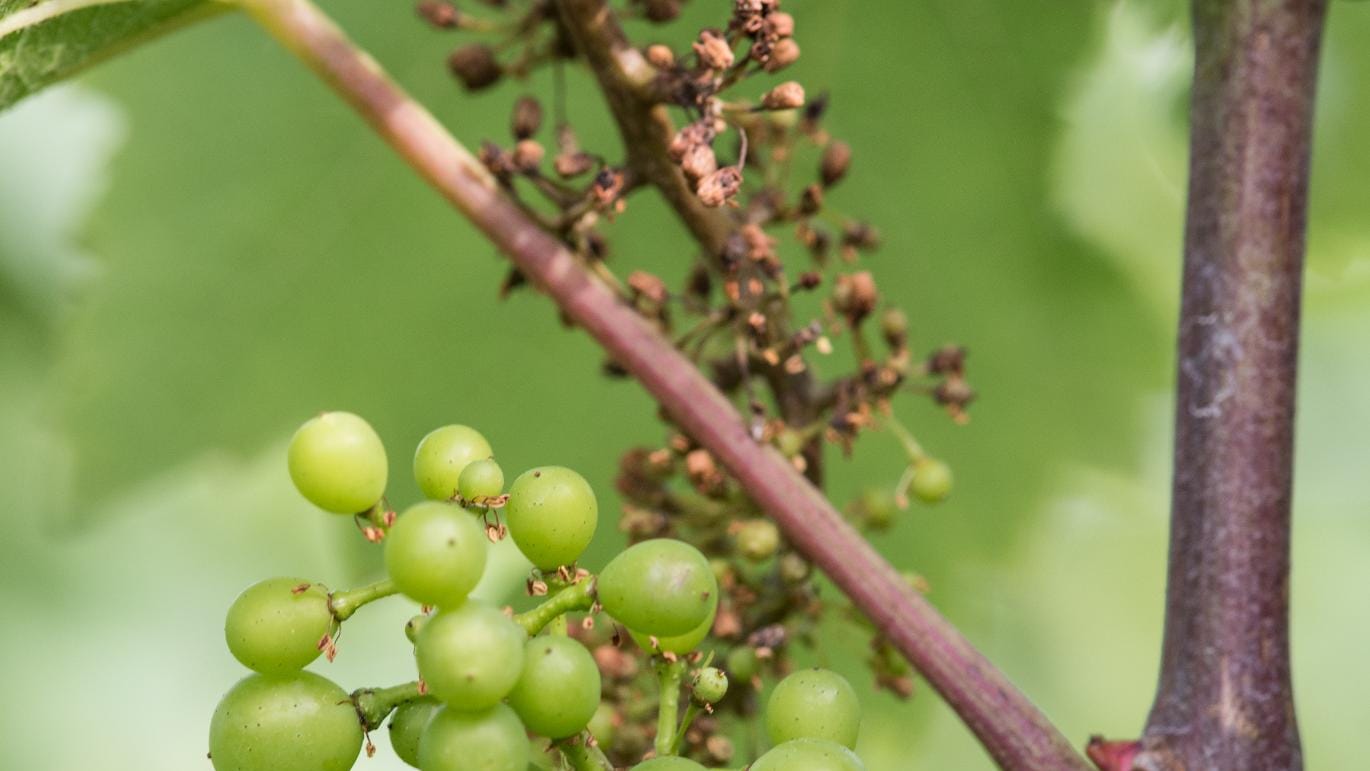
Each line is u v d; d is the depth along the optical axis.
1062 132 0.52
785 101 0.37
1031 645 0.63
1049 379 0.54
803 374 0.40
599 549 0.53
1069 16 0.52
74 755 0.73
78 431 0.50
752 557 0.39
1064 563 0.59
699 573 0.34
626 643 0.39
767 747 0.42
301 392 0.52
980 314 0.54
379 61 0.52
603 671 0.39
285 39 0.40
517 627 0.33
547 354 0.54
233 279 0.52
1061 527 0.54
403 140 0.39
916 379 0.53
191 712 0.75
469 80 0.41
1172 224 0.54
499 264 0.53
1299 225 0.37
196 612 0.74
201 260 0.51
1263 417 0.37
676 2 0.40
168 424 0.51
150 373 0.51
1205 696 0.37
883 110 0.52
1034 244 0.53
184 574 0.73
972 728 0.37
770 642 0.39
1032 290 0.53
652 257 0.54
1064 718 0.63
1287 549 0.37
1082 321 0.54
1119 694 0.63
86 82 0.51
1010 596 0.54
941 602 0.54
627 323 0.39
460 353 0.53
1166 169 0.47
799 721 0.35
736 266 0.39
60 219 0.65
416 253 0.53
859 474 0.54
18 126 0.65
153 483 0.51
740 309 0.39
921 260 0.53
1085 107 0.53
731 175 0.37
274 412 0.52
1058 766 0.36
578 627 0.39
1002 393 0.54
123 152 0.51
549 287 0.39
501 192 0.39
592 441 0.54
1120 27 0.51
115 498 0.50
